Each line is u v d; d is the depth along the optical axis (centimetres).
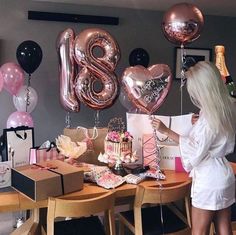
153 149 221
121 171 212
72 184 184
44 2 395
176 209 229
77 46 247
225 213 198
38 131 412
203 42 464
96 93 261
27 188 175
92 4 409
